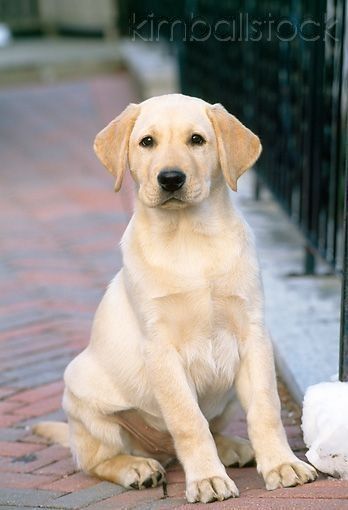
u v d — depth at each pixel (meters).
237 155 4.28
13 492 4.41
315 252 6.66
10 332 6.83
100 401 4.41
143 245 4.21
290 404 5.22
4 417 5.43
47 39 21.69
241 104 9.73
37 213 10.16
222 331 4.22
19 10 21.62
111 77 18.72
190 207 4.12
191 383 4.25
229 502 3.79
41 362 6.24
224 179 4.32
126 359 4.34
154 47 16.83
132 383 4.34
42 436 5.09
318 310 6.27
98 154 4.45
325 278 7.00
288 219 7.66
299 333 5.84
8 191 11.18
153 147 4.21
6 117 15.62
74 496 4.27
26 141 13.84
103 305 4.52
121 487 4.34
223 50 10.56
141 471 4.28
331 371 5.24
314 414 4.12
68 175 11.81
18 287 7.84
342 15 5.99
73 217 9.91
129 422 4.48
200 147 4.18
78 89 17.67
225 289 4.14
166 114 4.21
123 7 20.56
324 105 6.56
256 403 4.10
